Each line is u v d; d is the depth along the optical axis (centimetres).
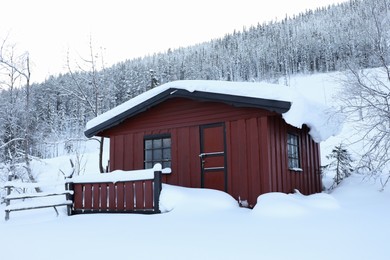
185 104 911
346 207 642
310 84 5547
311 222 498
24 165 1563
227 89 772
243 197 782
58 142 1755
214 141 852
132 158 976
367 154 787
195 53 10419
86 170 2134
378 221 484
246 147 798
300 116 725
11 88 1758
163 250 375
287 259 324
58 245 428
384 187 798
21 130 1773
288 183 834
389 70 850
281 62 8381
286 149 852
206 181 845
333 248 353
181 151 898
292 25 10762
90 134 983
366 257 317
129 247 396
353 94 820
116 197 734
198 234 452
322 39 7775
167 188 695
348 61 888
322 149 2069
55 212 774
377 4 947
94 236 475
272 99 718
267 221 526
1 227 624
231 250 363
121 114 945
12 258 382
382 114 786
